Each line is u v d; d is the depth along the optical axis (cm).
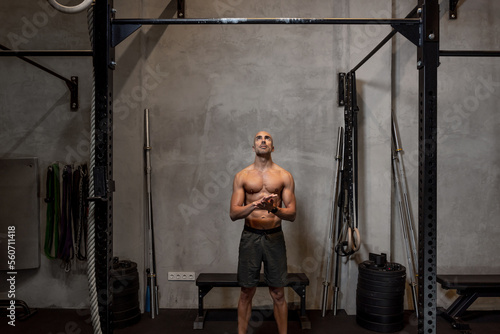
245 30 439
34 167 432
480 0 444
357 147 398
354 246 357
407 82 445
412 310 438
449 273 444
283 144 438
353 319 411
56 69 439
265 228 338
